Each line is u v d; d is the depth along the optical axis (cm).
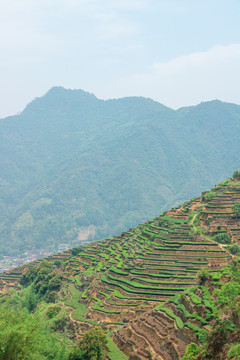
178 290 14738
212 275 11438
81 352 10519
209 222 18912
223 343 7406
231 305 8181
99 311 15025
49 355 10200
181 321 10281
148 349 10081
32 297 17625
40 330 8500
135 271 16862
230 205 19800
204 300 10175
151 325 10994
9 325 7869
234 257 16138
